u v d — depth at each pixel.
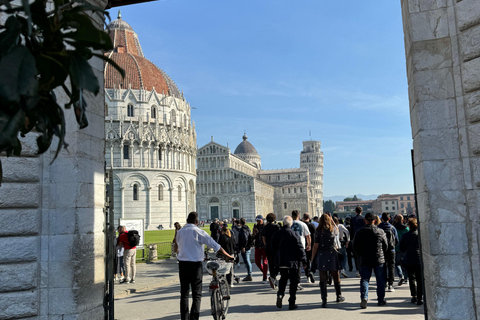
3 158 8.16
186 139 97.62
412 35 8.59
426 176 8.25
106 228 9.79
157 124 90.00
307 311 12.14
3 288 8.00
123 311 12.91
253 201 147.75
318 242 13.08
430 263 8.13
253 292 15.83
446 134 8.23
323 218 13.10
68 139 8.67
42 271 8.45
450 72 8.32
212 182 152.50
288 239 12.56
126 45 101.56
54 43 3.80
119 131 86.12
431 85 8.41
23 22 3.80
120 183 85.25
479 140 7.76
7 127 3.25
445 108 8.29
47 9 8.44
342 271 21.81
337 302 13.42
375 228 12.66
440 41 8.41
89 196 8.99
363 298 12.33
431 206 8.17
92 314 8.77
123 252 19.44
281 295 12.48
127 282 19.03
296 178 199.12
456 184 8.09
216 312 10.46
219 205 151.00
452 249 7.96
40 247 8.49
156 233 66.81
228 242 16.84
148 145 88.06
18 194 8.27
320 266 12.84
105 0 10.02
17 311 8.08
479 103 7.70
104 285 9.44
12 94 3.10
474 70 7.83
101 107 9.77
